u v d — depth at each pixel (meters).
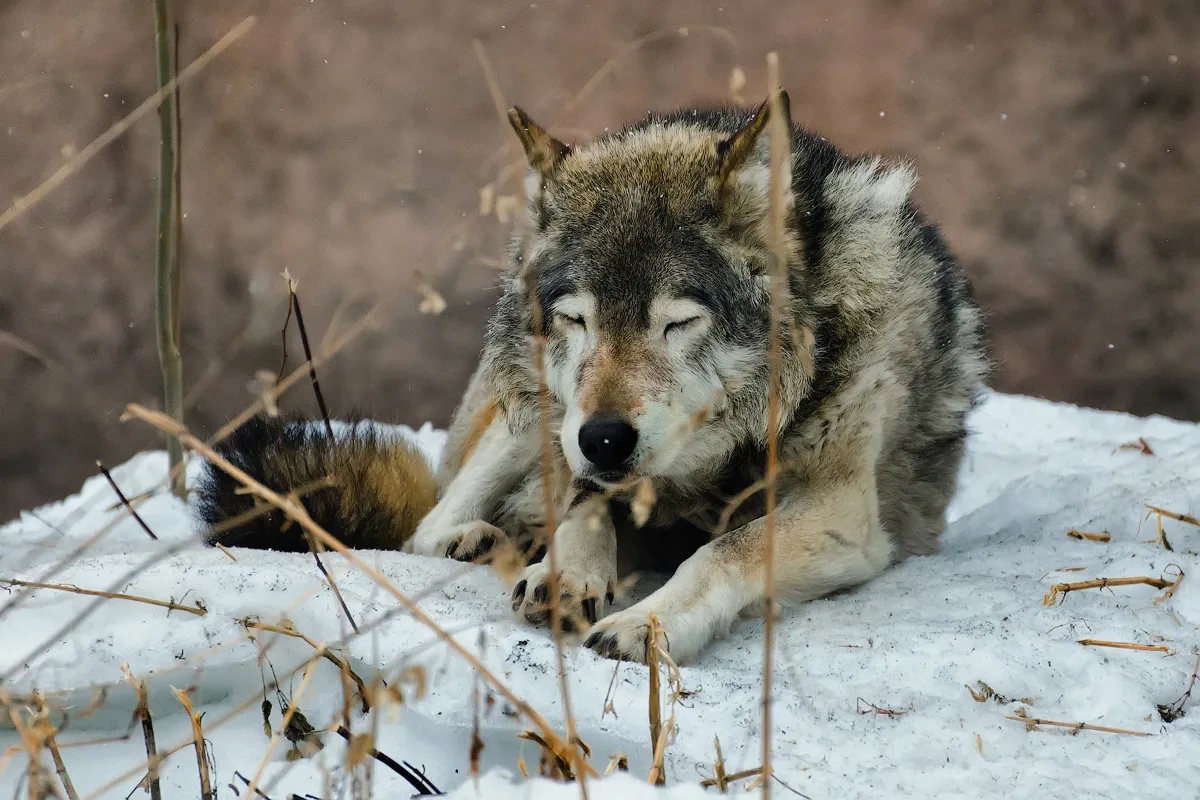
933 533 9.73
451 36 34.50
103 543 9.15
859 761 5.49
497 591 7.54
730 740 5.69
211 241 27.86
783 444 8.37
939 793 5.17
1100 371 24.27
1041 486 10.55
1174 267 27.48
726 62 33.72
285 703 6.21
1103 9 34.66
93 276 26.81
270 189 29.41
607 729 5.73
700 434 8.11
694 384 7.82
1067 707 6.12
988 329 10.91
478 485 9.61
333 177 29.84
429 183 29.70
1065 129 31.69
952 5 34.75
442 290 26.56
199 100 31.73
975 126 31.84
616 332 7.68
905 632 6.86
